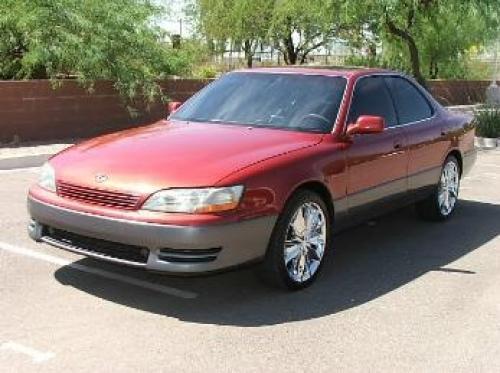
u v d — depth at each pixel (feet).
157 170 16.44
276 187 17.02
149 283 18.25
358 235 24.39
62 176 17.19
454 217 27.32
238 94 21.83
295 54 83.61
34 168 35.60
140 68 48.62
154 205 15.85
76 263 19.54
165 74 54.19
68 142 42.88
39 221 17.51
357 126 19.84
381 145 21.34
